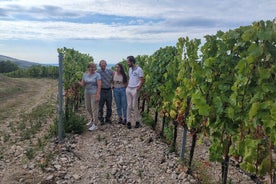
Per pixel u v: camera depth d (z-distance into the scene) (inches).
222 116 189.3
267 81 152.1
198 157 281.1
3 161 265.1
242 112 167.2
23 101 748.0
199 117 220.5
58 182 226.7
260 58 153.3
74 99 489.1
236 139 184.9
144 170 250.4
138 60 569.3
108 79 384.2
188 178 230.5
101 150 296.5
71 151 289.4
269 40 147.3
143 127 381.4
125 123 390.6
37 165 253.6
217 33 205.3
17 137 344.8
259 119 152.7
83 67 578.9
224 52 189.8
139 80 361.4
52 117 458.9
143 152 290.7
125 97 384.8
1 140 330.6
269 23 152.7
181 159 262.7
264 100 155.7
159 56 392.8
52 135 337.4
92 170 251.4
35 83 1485.0
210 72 196.1
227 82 189.6
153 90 379.9
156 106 378.0
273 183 157.2
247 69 158.1
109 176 240.2
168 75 306.8
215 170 252.2
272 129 144.7
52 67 2014.0
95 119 364.8
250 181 231.6
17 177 233.1
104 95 385.7
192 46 247.8
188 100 254.8
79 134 348.5
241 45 177.0
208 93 204.4
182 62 254.8
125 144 313.4
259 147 160.9
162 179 233.8
